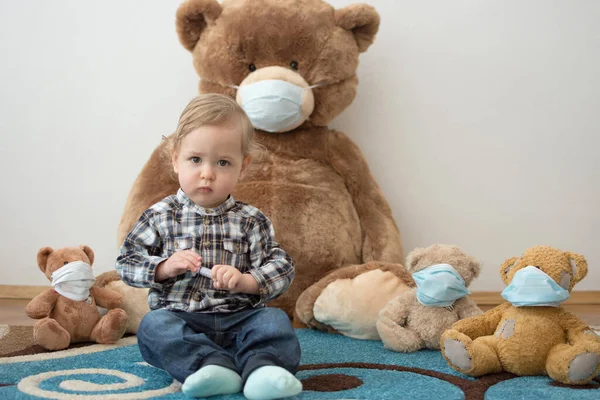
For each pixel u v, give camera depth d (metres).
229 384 1.12
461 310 1.62
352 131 2.31
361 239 2.11
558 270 1.36
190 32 2.08
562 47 2.30
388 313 1.63
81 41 2.33
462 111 2.31
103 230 2.35
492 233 2.32
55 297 1.62
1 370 1.33
